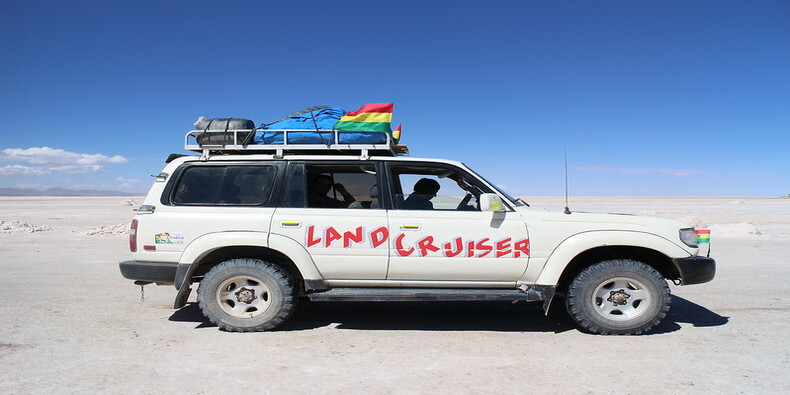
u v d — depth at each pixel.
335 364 3.83
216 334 4.60
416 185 5.12
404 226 4.59
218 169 4.82
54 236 13.32
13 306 5.60
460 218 4.62
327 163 4.80
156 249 4.64
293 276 4.86
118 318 5.13
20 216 22.59
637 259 4.95
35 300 5.91
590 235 4.55
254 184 4.78
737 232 14.82
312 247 4.60
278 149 4.81
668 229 4.58
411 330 4.80
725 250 10.98
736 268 8.52
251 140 4.99
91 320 5.05
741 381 3.49
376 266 4.61
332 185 5.09
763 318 5.25
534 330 4.81
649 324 4.54
